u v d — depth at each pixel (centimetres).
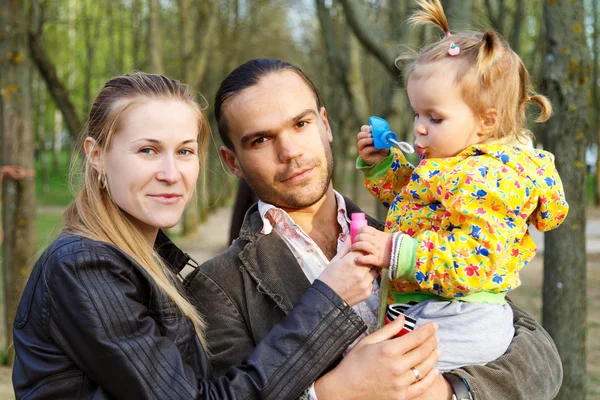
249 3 2042
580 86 392
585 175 401
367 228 202
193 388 172
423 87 215
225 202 3020
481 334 206
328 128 245
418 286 213
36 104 2262
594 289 1016
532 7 1593
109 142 192
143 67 1714
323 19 802
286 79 226
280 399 178
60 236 188
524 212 204
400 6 671
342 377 184
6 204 628
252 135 223
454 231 200
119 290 176
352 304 191
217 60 2062
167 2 1970
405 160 245
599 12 2120
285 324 187
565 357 407
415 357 185
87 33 1942
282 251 227
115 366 169
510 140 214
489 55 207
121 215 196
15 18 617
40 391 173
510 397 204
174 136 193
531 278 1109
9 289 632
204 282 223
